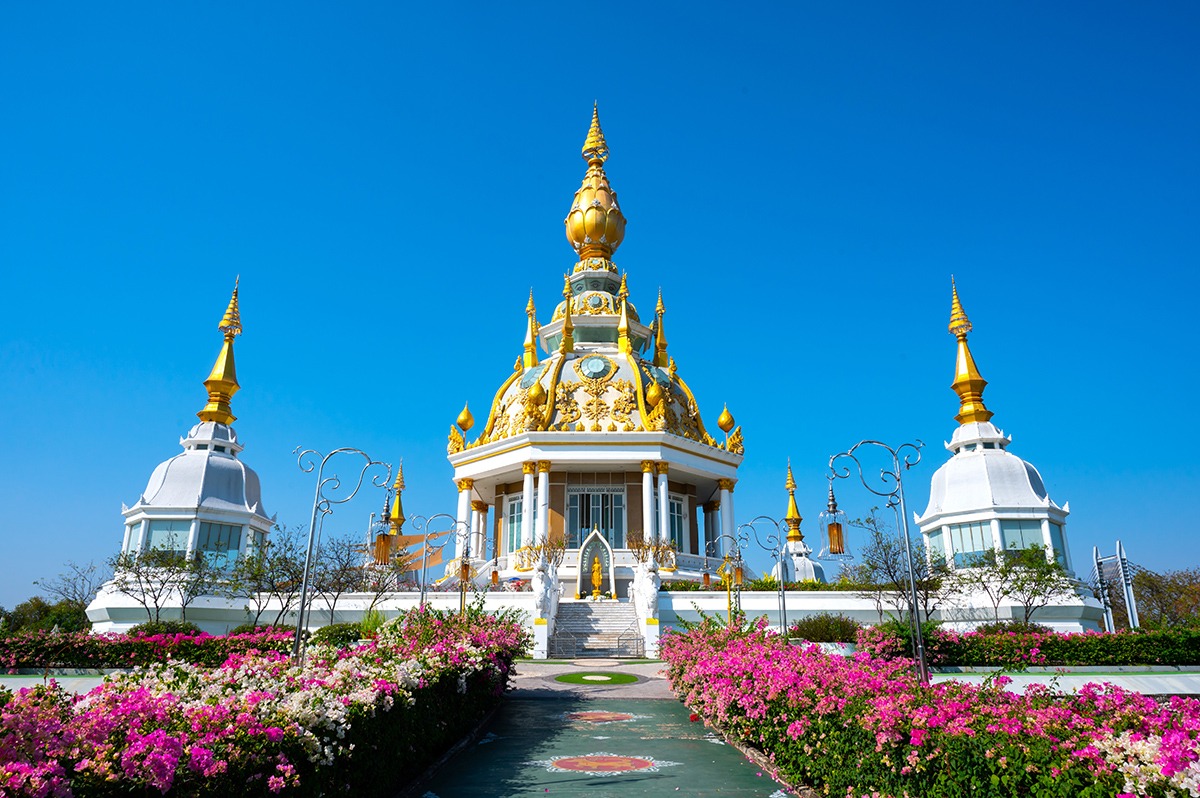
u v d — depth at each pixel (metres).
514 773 15.16
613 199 73.56
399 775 13.84
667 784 14.21
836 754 12.16
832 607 44.88
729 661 19.11
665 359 71.19
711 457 59.91
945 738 9.66
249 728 8.78
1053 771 8.08
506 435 58.53
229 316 59.34
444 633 22.86
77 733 7.30
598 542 53.72
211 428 55.88
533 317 68.81
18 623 63.59
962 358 58.25
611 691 28.02
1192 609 67.62
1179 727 8.97
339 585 44.28
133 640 31.33
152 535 50.72
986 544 51.56
